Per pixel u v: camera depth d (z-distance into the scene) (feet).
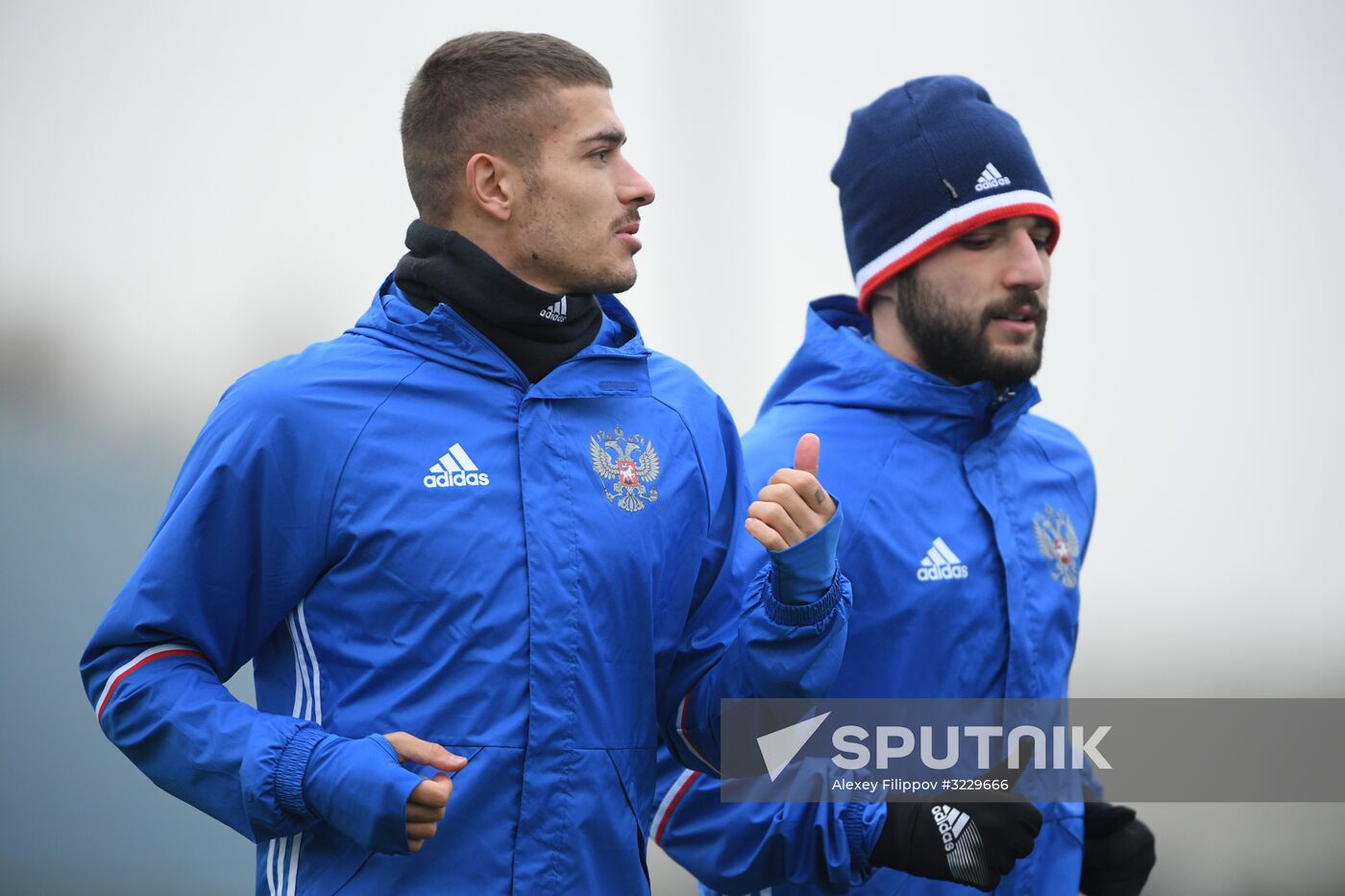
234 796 22.57
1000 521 32.63
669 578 26.12
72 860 48.29
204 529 23.77
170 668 23.44
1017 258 32.30
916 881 30.76
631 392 26.07
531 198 24.73
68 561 55.21
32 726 50.80
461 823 23.48
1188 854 60.70
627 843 24.86
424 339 24.93
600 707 24.48
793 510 24.36
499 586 23.93
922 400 32.65
